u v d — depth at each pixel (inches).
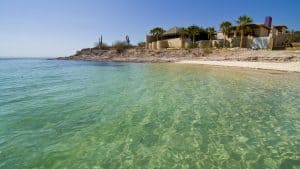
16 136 275.6
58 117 349.1
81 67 1540.4
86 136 275.1
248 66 1138.0
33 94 530.0
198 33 2393.0
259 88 561.6
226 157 218.7
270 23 2266.2
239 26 1972.2
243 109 379.6
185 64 1510.8
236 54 1609.3
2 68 1697.8
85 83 715.4
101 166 206.8
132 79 791.1
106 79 815.7
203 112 366.9
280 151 229.5
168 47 2625.5
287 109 375.6
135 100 457.7
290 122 314.0
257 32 2052.2
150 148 241.4
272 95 479.8
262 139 259.1
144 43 3127.5
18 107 407.8
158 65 1508.4
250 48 1827.0
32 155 228.1
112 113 368.5
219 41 2177.7
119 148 242.4
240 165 203.9
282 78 733.9
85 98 481.7
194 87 595.8
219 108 388.2
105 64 1861.5
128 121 328.5
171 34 2709.2
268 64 1114.7
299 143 247.4
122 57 2524.6
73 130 295.0
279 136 267.0
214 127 299.4
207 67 1225.4
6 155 228.1
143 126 307.3
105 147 245.1
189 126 304.7
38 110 388.2
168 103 428.1
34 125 313.7
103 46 3235.7
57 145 250.7
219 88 573.6
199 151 232.4
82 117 348.8
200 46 2289.6
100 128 301.6
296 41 1889.8
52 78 890.1
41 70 1387.8
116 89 589.0
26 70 1422.2
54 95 517.0
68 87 635.5
